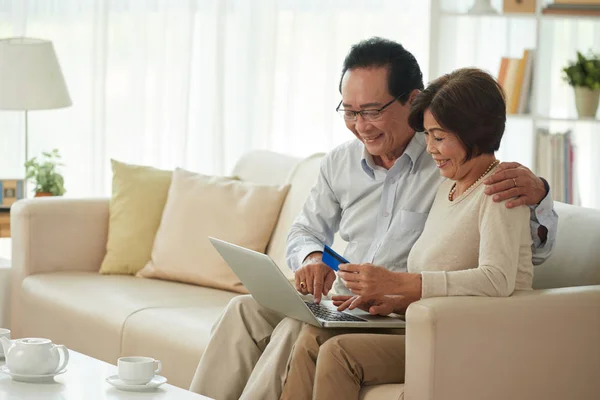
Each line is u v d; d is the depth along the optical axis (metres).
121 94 5.82
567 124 5.00
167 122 5.84
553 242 2.56
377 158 3.02
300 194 3.79
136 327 3.37
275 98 5.72
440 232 2.56
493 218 2.41
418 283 2.42
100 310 3.56
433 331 2.23
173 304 3.54
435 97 2.49
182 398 2.31
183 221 3.98
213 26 5.75
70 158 5.95
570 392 2.46
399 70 2.83
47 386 2.39
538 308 2.38
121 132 5.84
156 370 2.45
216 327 2.80
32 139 5.96
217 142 5.76
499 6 4.94
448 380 2.27
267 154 4.27
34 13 5.82
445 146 2.50
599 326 2.49
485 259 2.39
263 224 3.85
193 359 3.10
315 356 2.52
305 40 5.66
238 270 2.71
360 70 2.84
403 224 2.86
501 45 5.28
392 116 2.85
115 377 2.44
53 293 3.84
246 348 2.77
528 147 4.71
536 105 4.62
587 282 2.68
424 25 5.61
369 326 2.54
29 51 4.84
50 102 4.87
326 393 2.39
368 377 2.44
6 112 5.92
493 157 2.56
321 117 5.68
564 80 4.63
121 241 4.14
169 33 5.78
